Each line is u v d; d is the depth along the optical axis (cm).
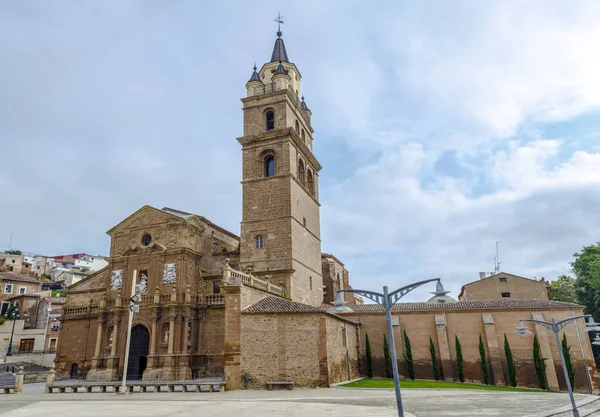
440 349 5291
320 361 3841
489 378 5109
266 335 3931
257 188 5772
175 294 5191
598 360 6544
